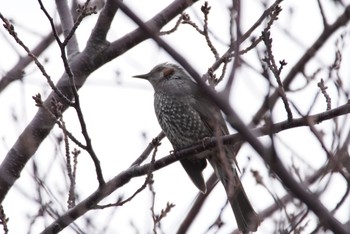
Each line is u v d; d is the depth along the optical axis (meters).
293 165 8.34
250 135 7.09
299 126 9.51
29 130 12.48
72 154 11.55
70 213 10.55
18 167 12.36
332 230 7.08
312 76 10.10
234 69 7.39
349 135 8.04
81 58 13.13
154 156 10.41
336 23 10.21
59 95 10.07
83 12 10.09
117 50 13.19
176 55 7.12
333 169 7.86
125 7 7.25
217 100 7.13
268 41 8.60
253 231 9.48
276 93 8.72
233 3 8.12
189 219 9.97
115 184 11.02
